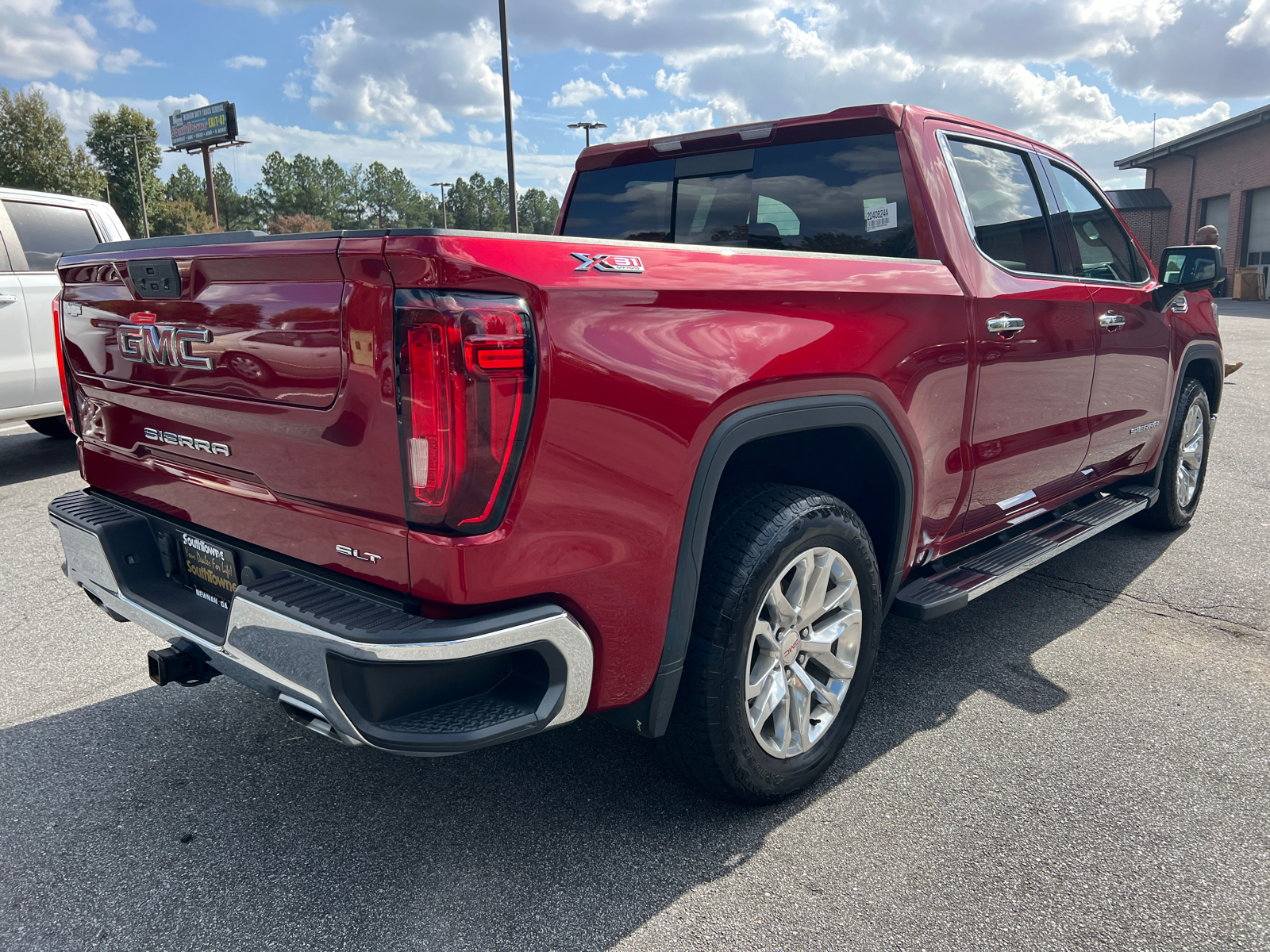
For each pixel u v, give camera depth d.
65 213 6.46
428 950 1.87
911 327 2.50
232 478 2.09
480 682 1.81
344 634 1.65
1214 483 5.91
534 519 1.71
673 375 1.88
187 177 129.38
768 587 2.15
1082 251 3.63
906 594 2.76
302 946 1.89
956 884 2.07
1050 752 2.66
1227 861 2.16
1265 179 26.97
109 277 2.31
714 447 1.98
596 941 1.90
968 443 2.86
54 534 5.04
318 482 1.83
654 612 1.95
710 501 1.99
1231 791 2.45
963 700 3.01
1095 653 3.38
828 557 2.33
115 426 2.45
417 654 1.63
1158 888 2.06
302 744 2.74
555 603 1.80
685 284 1.92
